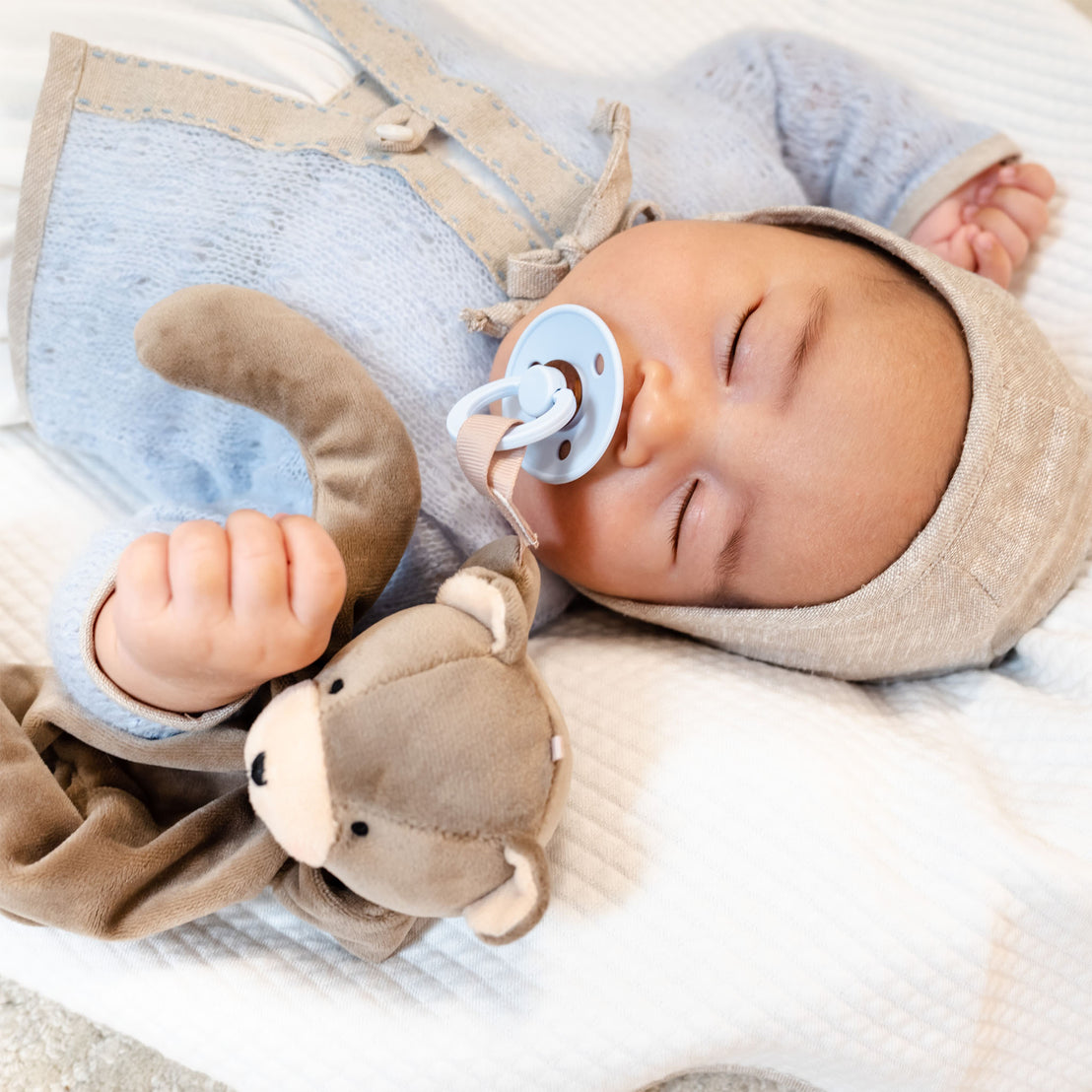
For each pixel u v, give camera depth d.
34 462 0.98
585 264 0.82
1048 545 0.79
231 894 0.66
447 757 0.54
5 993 0.88
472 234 0.85
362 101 0.90
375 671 0.56
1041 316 1.04
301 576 0.56
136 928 0.64
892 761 0.80
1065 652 0.85
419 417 0.83
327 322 0.82
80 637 0.63
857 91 1.06
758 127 1.06
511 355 0.81
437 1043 0.71
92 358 0.88
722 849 0.73
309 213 0.83
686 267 0.77
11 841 0.64
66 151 0.84
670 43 1.17
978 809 0.77
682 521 0.78
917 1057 0.75
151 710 0.63
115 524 0.74
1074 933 0.77
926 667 0.89
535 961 0.72
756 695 0.83
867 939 0.72
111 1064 0.87
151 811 0.76
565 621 0.99
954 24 1.11
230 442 0.86
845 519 0.75
